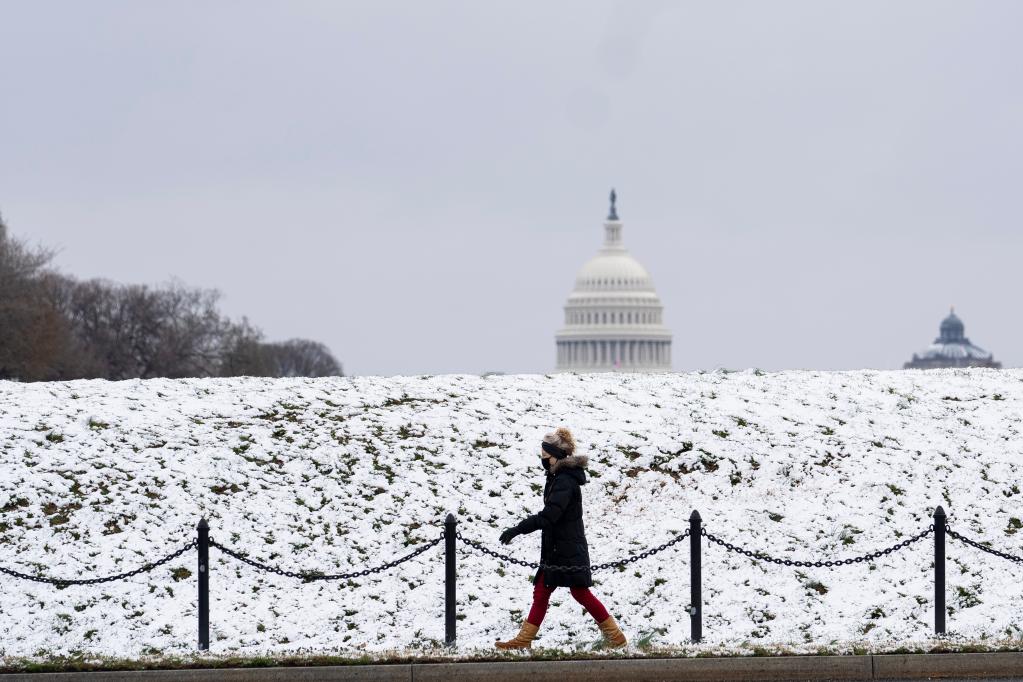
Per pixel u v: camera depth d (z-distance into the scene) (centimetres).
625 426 9038
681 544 7450
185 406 9206
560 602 6931
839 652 5722
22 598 6881
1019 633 6328
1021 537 7562
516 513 7906
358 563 7338
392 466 8412
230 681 5481
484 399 9612
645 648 5844
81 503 7806
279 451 8550
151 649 6338
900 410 9356
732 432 8875
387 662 5609
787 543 7475
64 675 5447
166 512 7744
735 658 5638
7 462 8212
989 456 8581
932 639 6084
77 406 9138
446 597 6172
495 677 5541
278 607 6906
